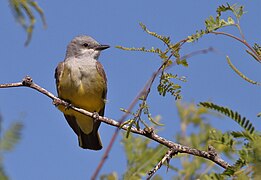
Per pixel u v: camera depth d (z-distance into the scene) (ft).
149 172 19.16
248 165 12.68
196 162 25.58
